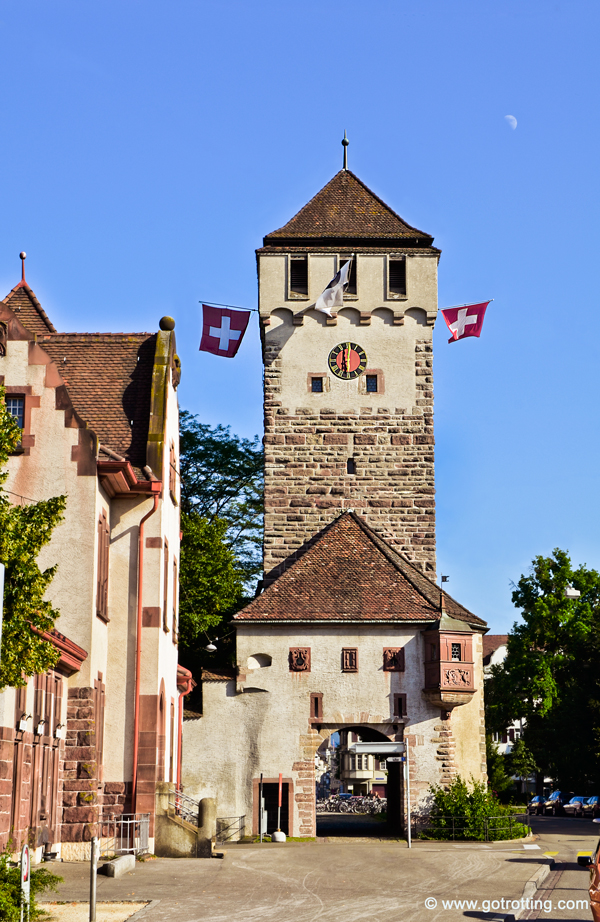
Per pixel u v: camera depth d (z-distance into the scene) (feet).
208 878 67.15
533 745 214.69
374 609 121.60
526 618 207.41
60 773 74.90
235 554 169.99
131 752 83.97
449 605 128.88
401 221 147.74
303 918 51.39
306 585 124.16
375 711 119.44
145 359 95.66
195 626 151.64
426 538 139.13
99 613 81.05
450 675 118.32
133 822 78.43
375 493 139.95
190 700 146.10
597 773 202.90
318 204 149.79
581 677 202.08
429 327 143.74
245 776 118.42
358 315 143.74
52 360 87.51
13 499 79.15
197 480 188.03
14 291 105.19
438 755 118.62
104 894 58.85
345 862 78.84
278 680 120.16
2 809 56.54
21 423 80.38
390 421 141.59
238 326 139.95
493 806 117.50
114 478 82.33
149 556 86.99
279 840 112.57
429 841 111.55
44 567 78.18
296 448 140.77
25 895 41.39
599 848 48.11
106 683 84.84
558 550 209.46
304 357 142.72
